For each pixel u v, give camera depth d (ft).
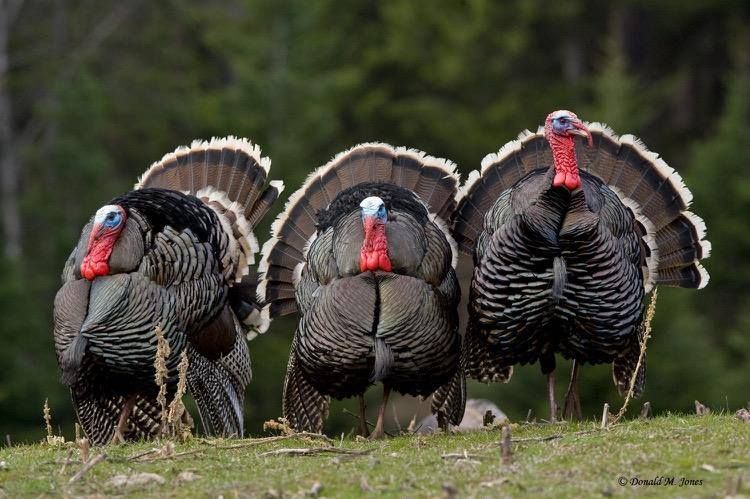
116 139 346.33
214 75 382.22
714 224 320.70
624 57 360.28
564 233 105.81
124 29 355.15
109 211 109.50
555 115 106.63
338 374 110.32
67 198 308.40
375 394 232.12
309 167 319.47
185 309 112.16
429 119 355.15
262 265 123.13
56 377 257.55
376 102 356.38
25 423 251.19
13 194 313.94
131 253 109.81
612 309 108.27
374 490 84.79
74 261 113.29
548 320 110.11
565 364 195.21
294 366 121.60
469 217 120.37
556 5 359.66
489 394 202.69
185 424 114.93
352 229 110.32
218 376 118.01
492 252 108.88
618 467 86.48
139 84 346.13
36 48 342.23
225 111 329.93
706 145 334.03
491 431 108.78
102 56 348.79
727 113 337.11
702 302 310.24
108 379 113.19
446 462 91.15
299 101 329.11
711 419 102.53
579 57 373.61
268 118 326.65
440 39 370.94
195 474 90.63
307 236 124.16
